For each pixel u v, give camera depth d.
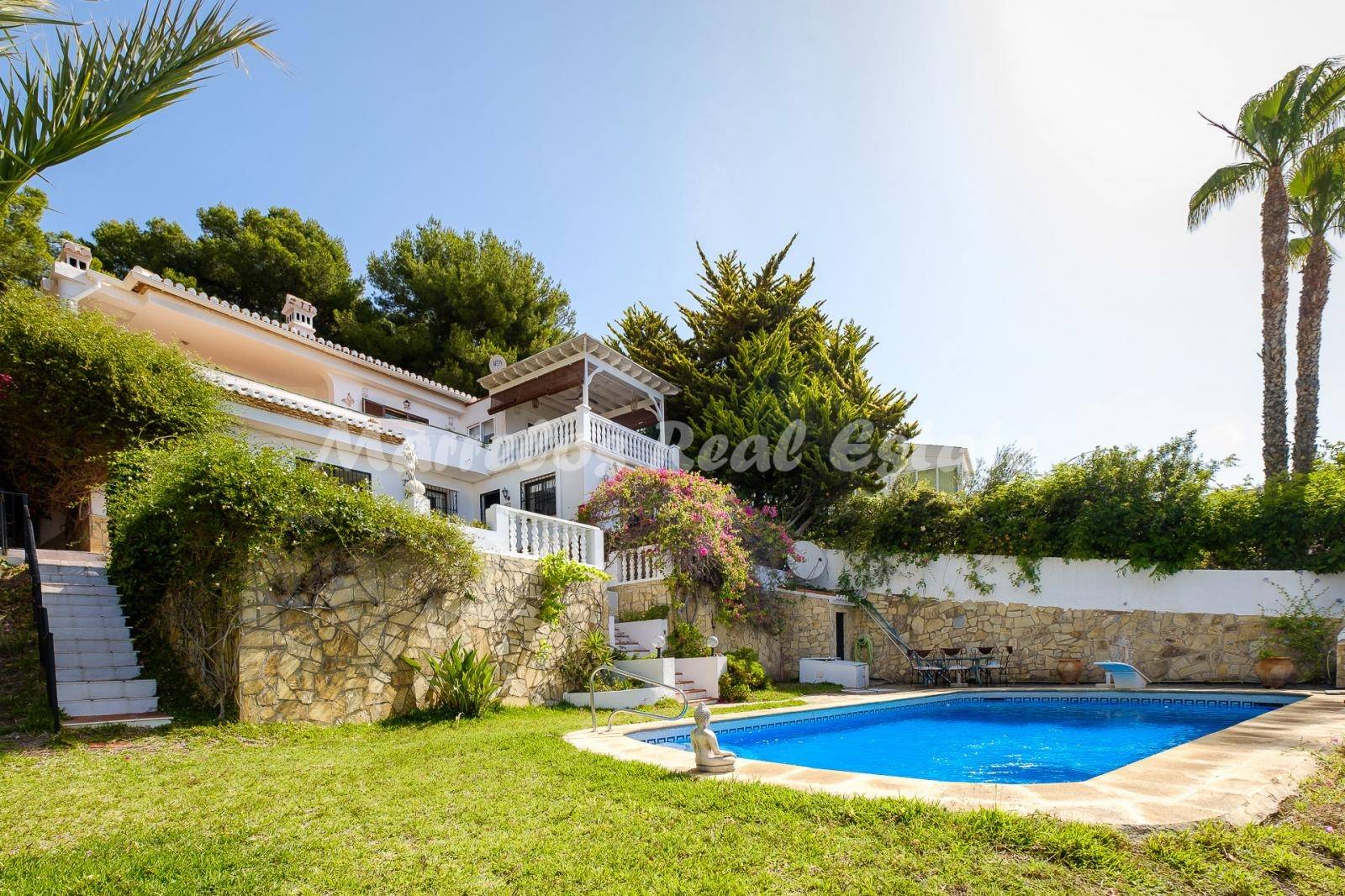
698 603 15.73
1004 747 9.66
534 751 7.26
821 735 10.80
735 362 23.09
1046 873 3.75
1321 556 14.79
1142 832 4.16
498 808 5.25
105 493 12.69
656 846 4.36
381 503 10.27
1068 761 8.66
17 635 9.11
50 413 11.48
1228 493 16.03
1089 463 17.45
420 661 10.47
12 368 11.11
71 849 4.46
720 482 21.91
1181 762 5.95
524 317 30.61
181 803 5.48
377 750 7.67
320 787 5.95
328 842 4.58
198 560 9.33
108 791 5.75
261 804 5.43
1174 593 15.98
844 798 5.00
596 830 4.68
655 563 15.52
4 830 4.82
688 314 25.20
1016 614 17.53
